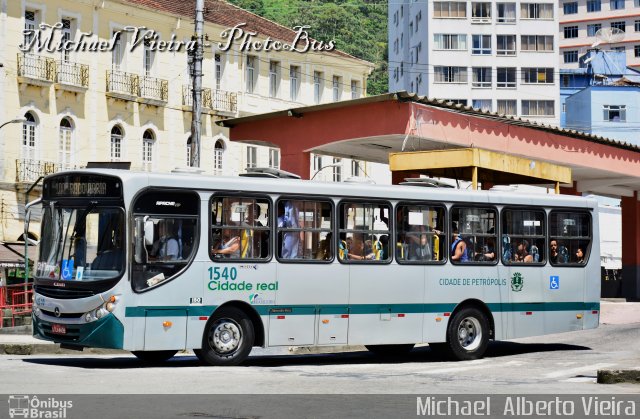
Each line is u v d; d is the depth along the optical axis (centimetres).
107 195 1836
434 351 2495
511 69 10138
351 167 6041
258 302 1948
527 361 2211
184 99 5309
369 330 2086
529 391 1556
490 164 2795
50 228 1900
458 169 3086
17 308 3388
